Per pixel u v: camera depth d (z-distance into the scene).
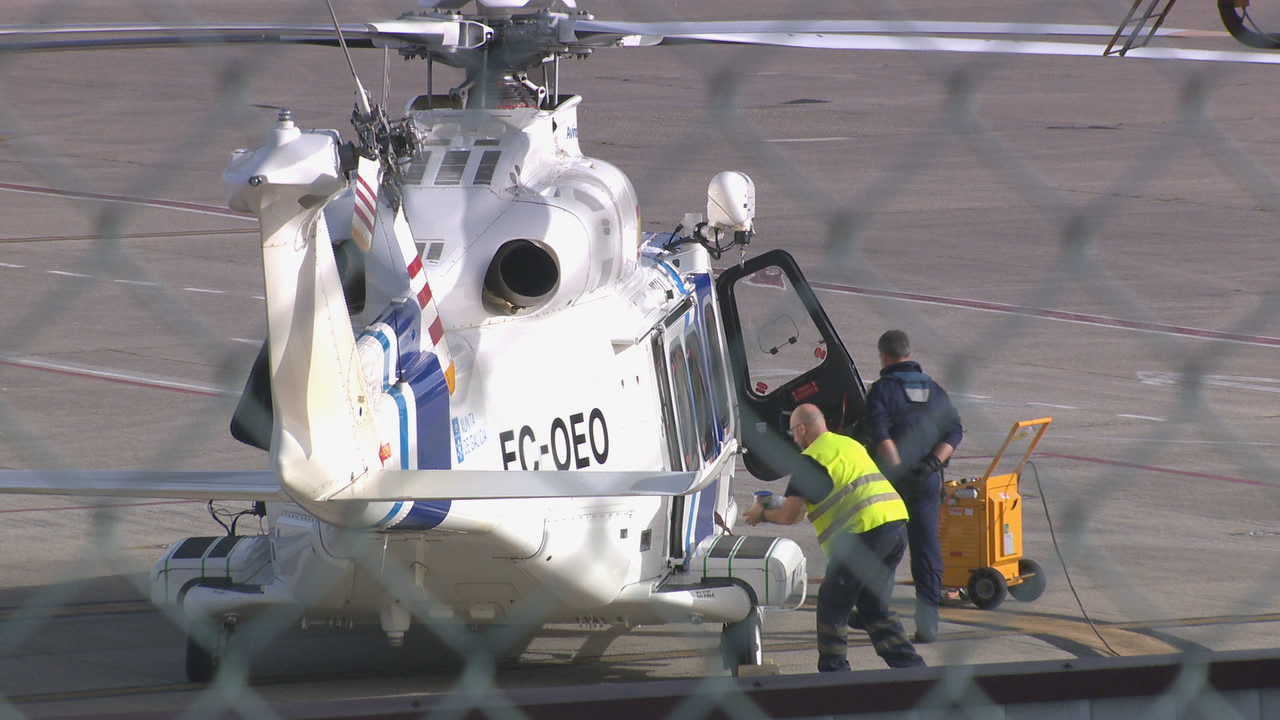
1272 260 82.50
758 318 38.12
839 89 133.62
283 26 24.81
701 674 31.02
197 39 24.27
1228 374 62.03
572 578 27.97
